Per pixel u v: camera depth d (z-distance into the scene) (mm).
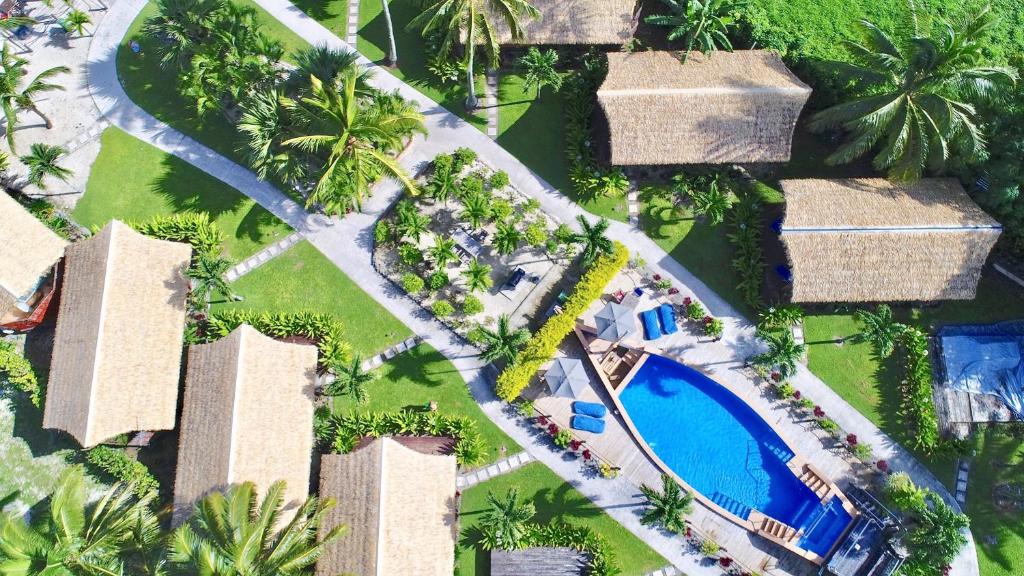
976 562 35188
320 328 37188
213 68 37156
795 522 35750
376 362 37531
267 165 36250
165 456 35750
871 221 35281
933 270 35344
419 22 35781
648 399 37719
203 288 35188
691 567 35031
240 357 33062
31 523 34688
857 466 36531
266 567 26469
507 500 33812
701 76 37938
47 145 40344
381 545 30828
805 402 36906
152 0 43500
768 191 40219
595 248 36375
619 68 38781
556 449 36438
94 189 40000
